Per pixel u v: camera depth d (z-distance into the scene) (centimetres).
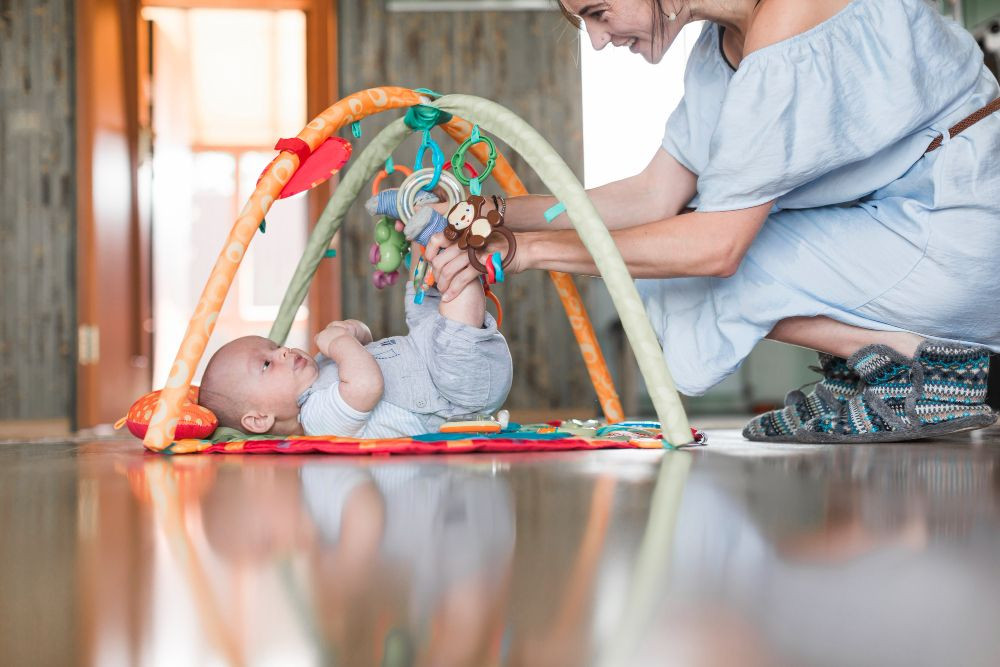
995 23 239
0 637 26
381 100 120
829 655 23
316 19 391
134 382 404
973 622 27
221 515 53
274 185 113
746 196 104
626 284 106
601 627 26
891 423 114
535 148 110
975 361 115
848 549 39
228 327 657
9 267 368
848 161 107
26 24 372
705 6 113
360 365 119
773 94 102
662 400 108
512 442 105
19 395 368
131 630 27
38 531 47
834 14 106
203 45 578
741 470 78
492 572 35
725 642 25
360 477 75
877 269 115
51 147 372
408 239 122
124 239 394
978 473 73
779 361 477
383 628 26
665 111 389
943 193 111
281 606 29
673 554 38
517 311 389
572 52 388
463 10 390
